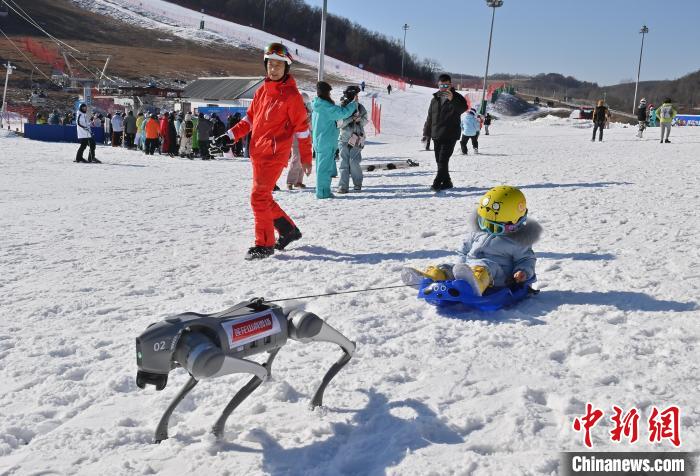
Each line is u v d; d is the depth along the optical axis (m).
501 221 5.10
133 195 13.37
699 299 4.98
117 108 41.12
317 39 155.88
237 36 122.94
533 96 113.69
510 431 3.08
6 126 41.97
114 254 7.50
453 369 3.86
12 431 3.32
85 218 10.25
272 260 7.05
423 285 5.17
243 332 2.96
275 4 154.62
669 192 10.71
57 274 6.60
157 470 2.89
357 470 2.87
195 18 130.12
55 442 3.14
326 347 4.34
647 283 5.50
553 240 7.43
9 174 17.52
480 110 50.12
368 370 3.93
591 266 6.18
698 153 19.44
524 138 32.06
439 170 12.12
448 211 9.82
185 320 2.88
